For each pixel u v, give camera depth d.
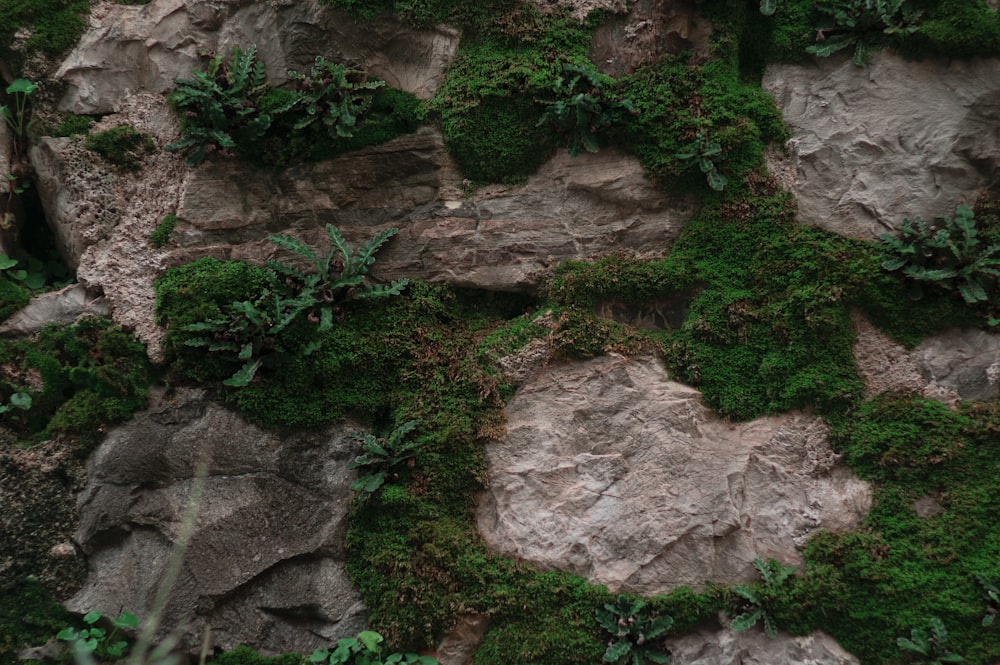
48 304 4.79
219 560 4.35
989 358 4.36
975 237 4.43
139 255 4.85
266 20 5.05
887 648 4.07
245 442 4.55
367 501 4.44
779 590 4.18
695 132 4.71
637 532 4.37
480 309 4.98
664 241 4.82
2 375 4.63
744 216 4.69
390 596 4.30
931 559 4.12
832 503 4.35
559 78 4.77
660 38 4.90
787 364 4.49
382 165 4.96
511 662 4.20
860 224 4.65
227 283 4.72
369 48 5.05
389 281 4.89
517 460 4.56
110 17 5.11
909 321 4.46
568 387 4.64
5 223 4.99
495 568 4.35
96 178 4.96
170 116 5.07
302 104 4.84
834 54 4.82
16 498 4.41
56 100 5.04
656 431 4.50
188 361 4.62
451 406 4.60
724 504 4.36
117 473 4.47
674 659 4.21
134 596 4.30
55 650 4.25
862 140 4.70
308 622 4.37
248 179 4.95
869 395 4.46
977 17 4.58
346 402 4.64
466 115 4.89
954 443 4.25
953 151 4.61
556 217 4.91
